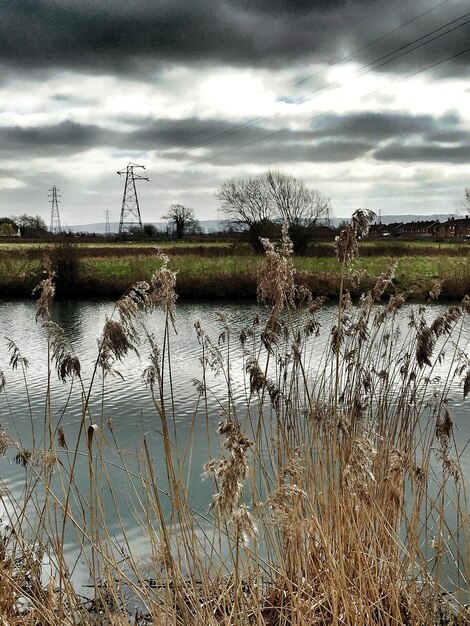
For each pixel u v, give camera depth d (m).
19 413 13.99
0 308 35.53
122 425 12.82
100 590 5.11
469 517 5.71
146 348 21.12
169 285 3.96
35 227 113.38
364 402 6.52
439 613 5.33
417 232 134.88
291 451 5.86
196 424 12.66
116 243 81.31
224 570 5.93
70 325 28.67
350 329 7.11
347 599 4.58
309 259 44.31
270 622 5.19
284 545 5.34
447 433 5.67
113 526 7.47
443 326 6.11
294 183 54.88
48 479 5.44
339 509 4.78
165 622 4.39
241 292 37.38
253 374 5.63
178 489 4.34
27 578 5.57
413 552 4.93
